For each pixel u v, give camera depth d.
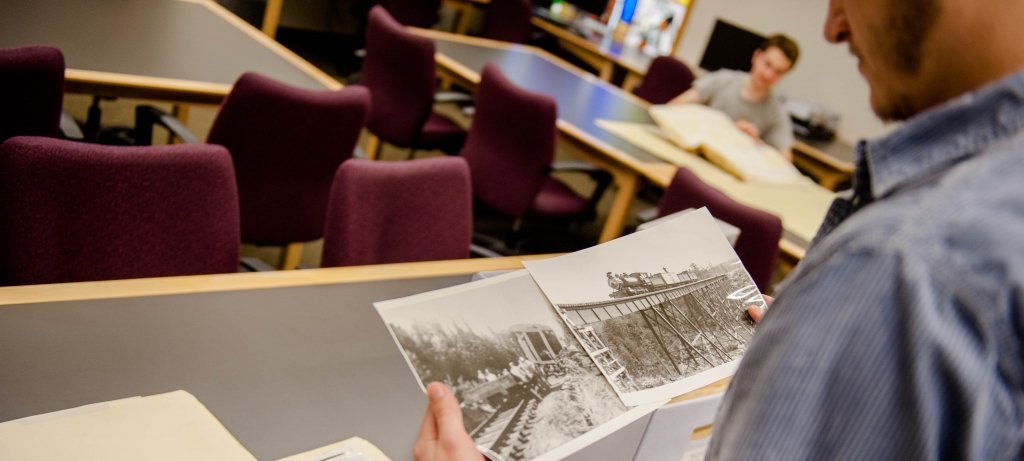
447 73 3.92
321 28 6.30
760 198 3.14
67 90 2.23
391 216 1.82
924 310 0.46
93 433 0.89
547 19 6.72
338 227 1.72
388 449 1.10
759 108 4.28
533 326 0.87
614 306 0.93
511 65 4.14
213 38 2.93
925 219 0.48
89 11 2.75
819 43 5.88
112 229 1.47
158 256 1.54
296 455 1.00
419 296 0.86
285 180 2.34
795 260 2.70
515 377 0.81
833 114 5.66
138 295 1.23
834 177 4.99
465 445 0.70
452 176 1.92
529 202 3.17
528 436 0.74
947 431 0.46
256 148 2.22
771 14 6.14
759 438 0.50
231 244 1.63
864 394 0.48
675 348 0.90
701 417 1.09
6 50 1.81
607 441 0.98
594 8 6.89
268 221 2.39
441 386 0.74
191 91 2.42
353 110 2.30
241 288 1.34
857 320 0.48
